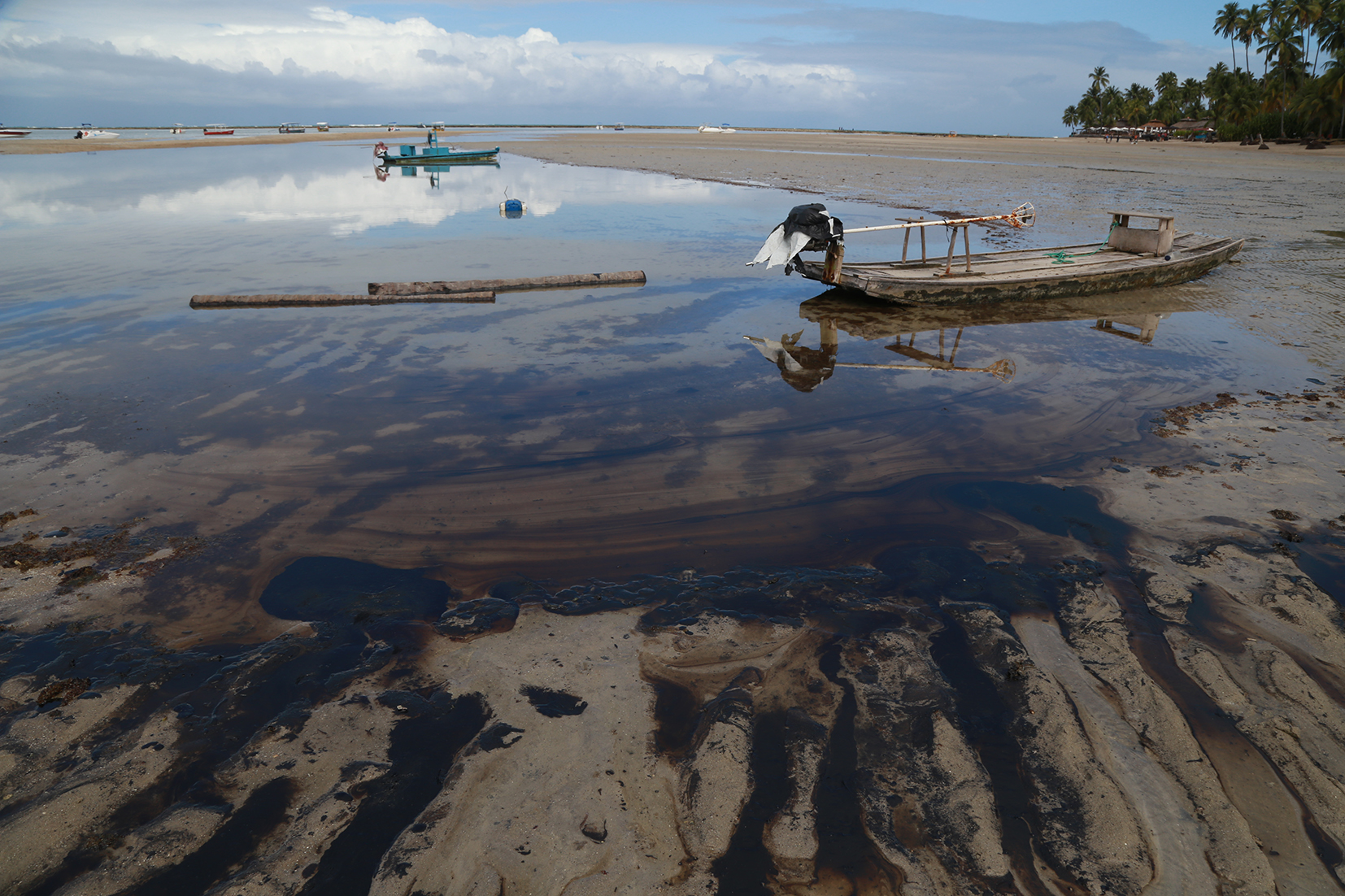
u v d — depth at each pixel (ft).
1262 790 9.48
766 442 21.20
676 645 12.55
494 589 14.16
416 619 13.20
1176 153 170.09
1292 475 18.63
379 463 19.56
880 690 11.38
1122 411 23.36
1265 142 206.59
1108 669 11.77
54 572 14.43
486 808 9.26
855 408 23.86
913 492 18.20
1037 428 22.11
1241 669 11.71
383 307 36.22
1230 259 46.93
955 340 31.55
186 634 12.73
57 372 26.16
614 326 33.19
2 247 50.52
